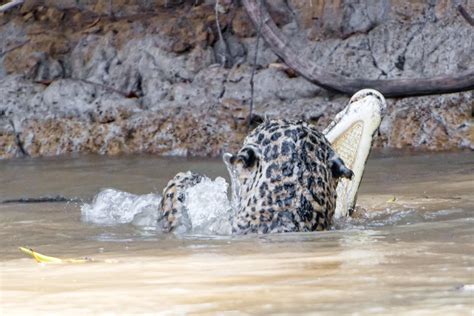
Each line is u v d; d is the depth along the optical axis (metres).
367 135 22.42
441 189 27.66
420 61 45.81
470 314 9.91
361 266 13.75
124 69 50.47
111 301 11.27
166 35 51.09
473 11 46.31
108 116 48.09
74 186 32.59
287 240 18.14
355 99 22.67
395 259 14.39
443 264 13.62
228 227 20.48
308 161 20.20
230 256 15.77
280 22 50.22
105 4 54.25
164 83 49.00
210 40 50.56
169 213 22.06
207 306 10.84
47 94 49.91
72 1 54.66
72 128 47.50
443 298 10.82
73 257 16.80
